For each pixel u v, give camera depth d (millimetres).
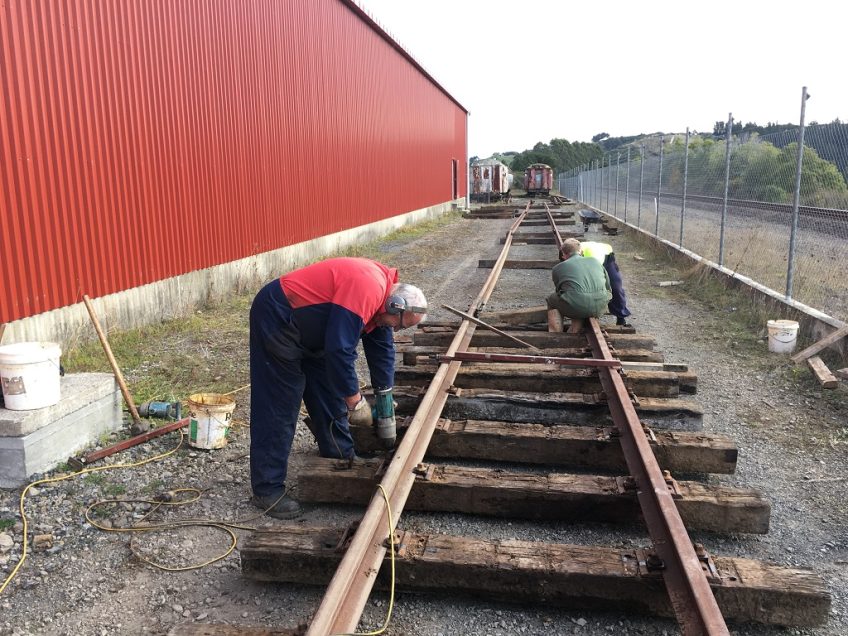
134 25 8180
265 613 3094
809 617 2846
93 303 7453
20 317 6426
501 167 47281
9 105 6293
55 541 3699
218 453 4801
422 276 12906
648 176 23812
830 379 5957
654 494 3418
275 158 12422
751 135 12602
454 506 3863
